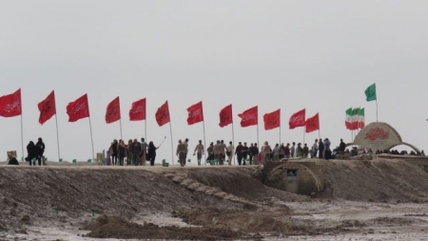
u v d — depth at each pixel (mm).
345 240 85688
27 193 96688
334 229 98125
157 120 157250
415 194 180625
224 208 122125
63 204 99125
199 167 144500
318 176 162500
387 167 192750
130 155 144375
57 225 91875
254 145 179375
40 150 119812
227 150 174125
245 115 179500
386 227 102625
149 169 128750
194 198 124875
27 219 89688
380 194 170750
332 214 124938
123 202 109750
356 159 195250
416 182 192625
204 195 126625
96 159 162250
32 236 82500
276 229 96500
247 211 121562
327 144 183750
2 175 97125
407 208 143250
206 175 141125
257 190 155000
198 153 158000
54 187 102125
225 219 102250
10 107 125375
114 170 119625
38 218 91875
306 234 92312
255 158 179000
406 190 181500
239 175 153375
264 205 132000
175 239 84500
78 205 101312
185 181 128625
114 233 86500
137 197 114250
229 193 143000
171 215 110750
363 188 170750
